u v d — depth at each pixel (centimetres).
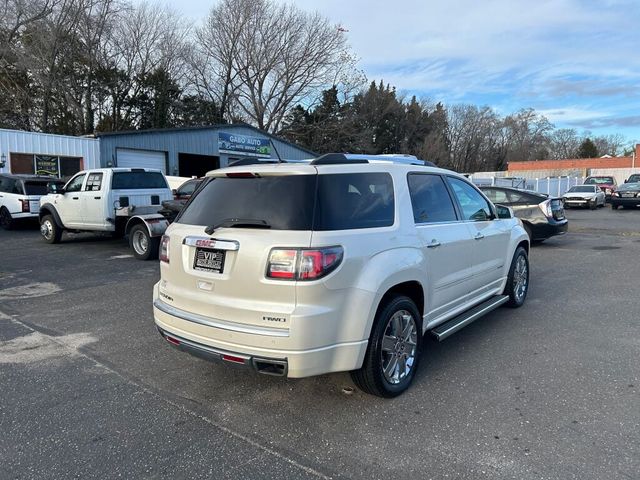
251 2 4100
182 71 4191
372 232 347
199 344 341
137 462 290
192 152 2441
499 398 367
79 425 332
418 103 6347
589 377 403
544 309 614
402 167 410
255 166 366
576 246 1209
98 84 3553
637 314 586
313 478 274
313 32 4216
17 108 3122
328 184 337
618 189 2694
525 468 279
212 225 348
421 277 387
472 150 7862
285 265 308
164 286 385
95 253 1081
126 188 1116
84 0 3141
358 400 368
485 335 514
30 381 404
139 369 429
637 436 311
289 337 306
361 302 328
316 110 4403
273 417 343
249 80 4334
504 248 563
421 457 292
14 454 298
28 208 1462
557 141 8788
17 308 628
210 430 326
